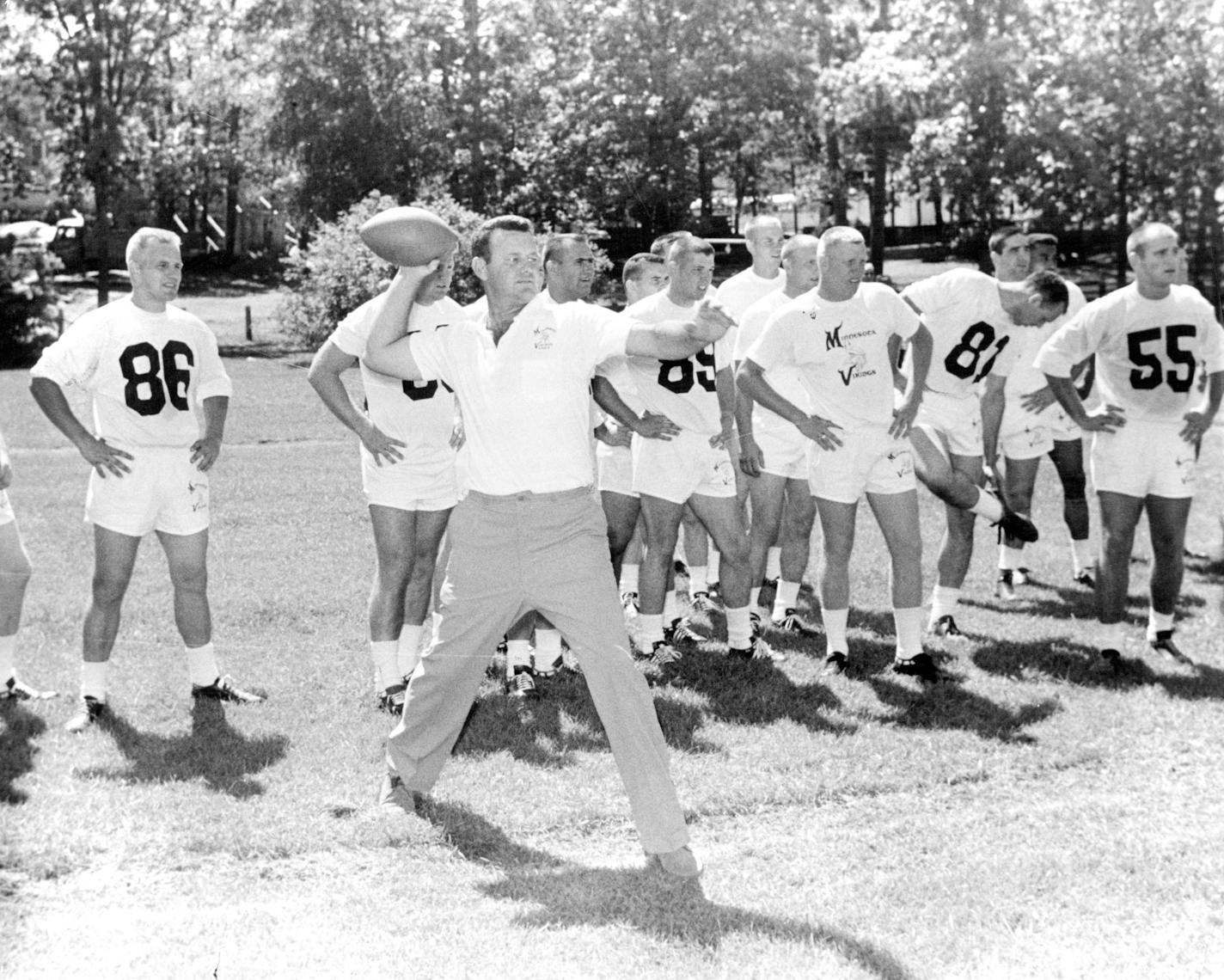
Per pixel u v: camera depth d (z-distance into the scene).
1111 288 25.56
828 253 6.15
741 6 33.81
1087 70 29.23
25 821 4.48
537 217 34.41
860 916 3.82
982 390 8.34
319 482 12.46
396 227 4.23
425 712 4.48
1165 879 4.08
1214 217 18.39
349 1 34.44
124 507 5.70
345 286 27.59
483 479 4.31
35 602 7.76
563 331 4.31
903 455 6.38
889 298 6.29
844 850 4.37
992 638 7.19
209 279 37.06
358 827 4.48
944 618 7.30
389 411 5.79
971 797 4.90
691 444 6.50
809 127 34.38
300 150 35.22
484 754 5.30
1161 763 5.26
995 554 9.63
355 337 5.41
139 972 3.46
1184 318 6.42
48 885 4.04
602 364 4.52
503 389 4.28
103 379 5.69
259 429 16.72
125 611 7.48
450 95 35.94
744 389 6.38
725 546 6.65
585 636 4.25
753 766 5.15
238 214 37.41
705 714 5.85
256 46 34.97
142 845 4.32
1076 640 7.11
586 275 6.36
